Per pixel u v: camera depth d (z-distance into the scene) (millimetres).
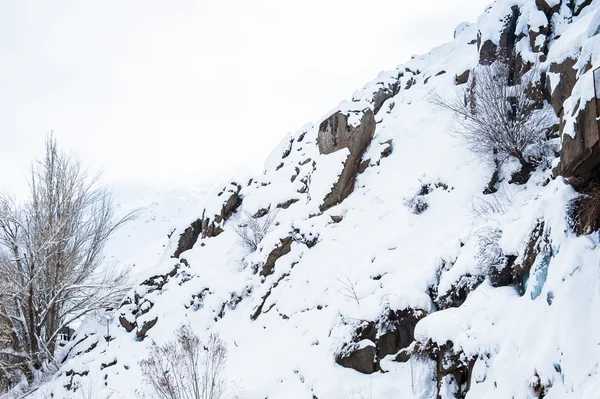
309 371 8188
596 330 4391
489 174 9867
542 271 5516
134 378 10695
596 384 3986
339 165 12977
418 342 6746
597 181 5418
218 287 12703
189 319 12156
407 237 9898
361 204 12094
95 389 10773
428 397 6324
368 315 8078
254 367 9148
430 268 8125
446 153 11508
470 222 8977
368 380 7375
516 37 11922
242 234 13625
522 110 9844
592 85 4984
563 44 9383
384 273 9125
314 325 9281
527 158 9430
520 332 5320
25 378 13516
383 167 13023
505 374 5074
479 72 11766
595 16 6848
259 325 10672
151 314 12672
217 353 9141
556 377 4512
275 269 11609
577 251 4996
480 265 7016
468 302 6605
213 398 8195
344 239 11242
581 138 5172
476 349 5789
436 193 10719
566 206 5449
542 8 11656
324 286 10062
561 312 4762
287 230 12273
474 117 10469
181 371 9188
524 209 7277
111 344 12719
